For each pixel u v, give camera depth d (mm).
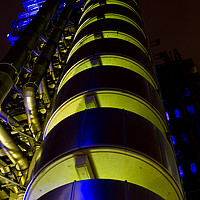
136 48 16156
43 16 24688
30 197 9617
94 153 8320
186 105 23219
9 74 15516
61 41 32188
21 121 22766
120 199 6965
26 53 19156
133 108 11625
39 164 9273
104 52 14461
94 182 7383
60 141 9289
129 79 12203
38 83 19031
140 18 25266
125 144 8469
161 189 9148
